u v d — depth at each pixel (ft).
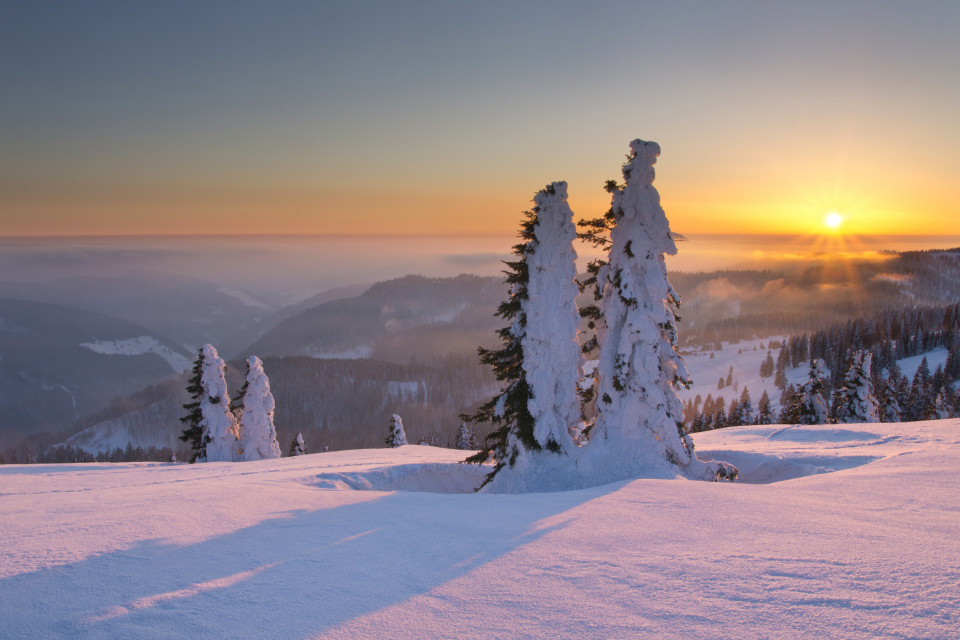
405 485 62.49
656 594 15.74
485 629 13.97
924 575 15.88
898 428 63.98
